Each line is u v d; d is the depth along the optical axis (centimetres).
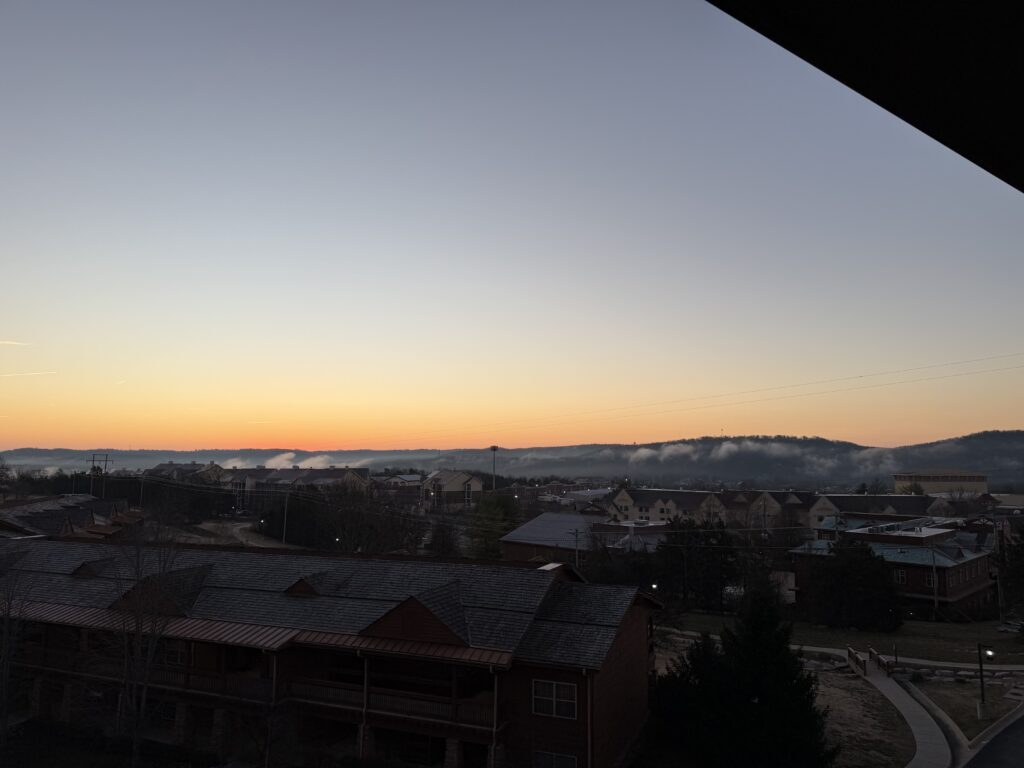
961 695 3931
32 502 8181
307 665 3012
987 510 13738
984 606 6706
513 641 2669
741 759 2666
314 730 2962
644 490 14162
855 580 5803
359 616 2986
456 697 2662
